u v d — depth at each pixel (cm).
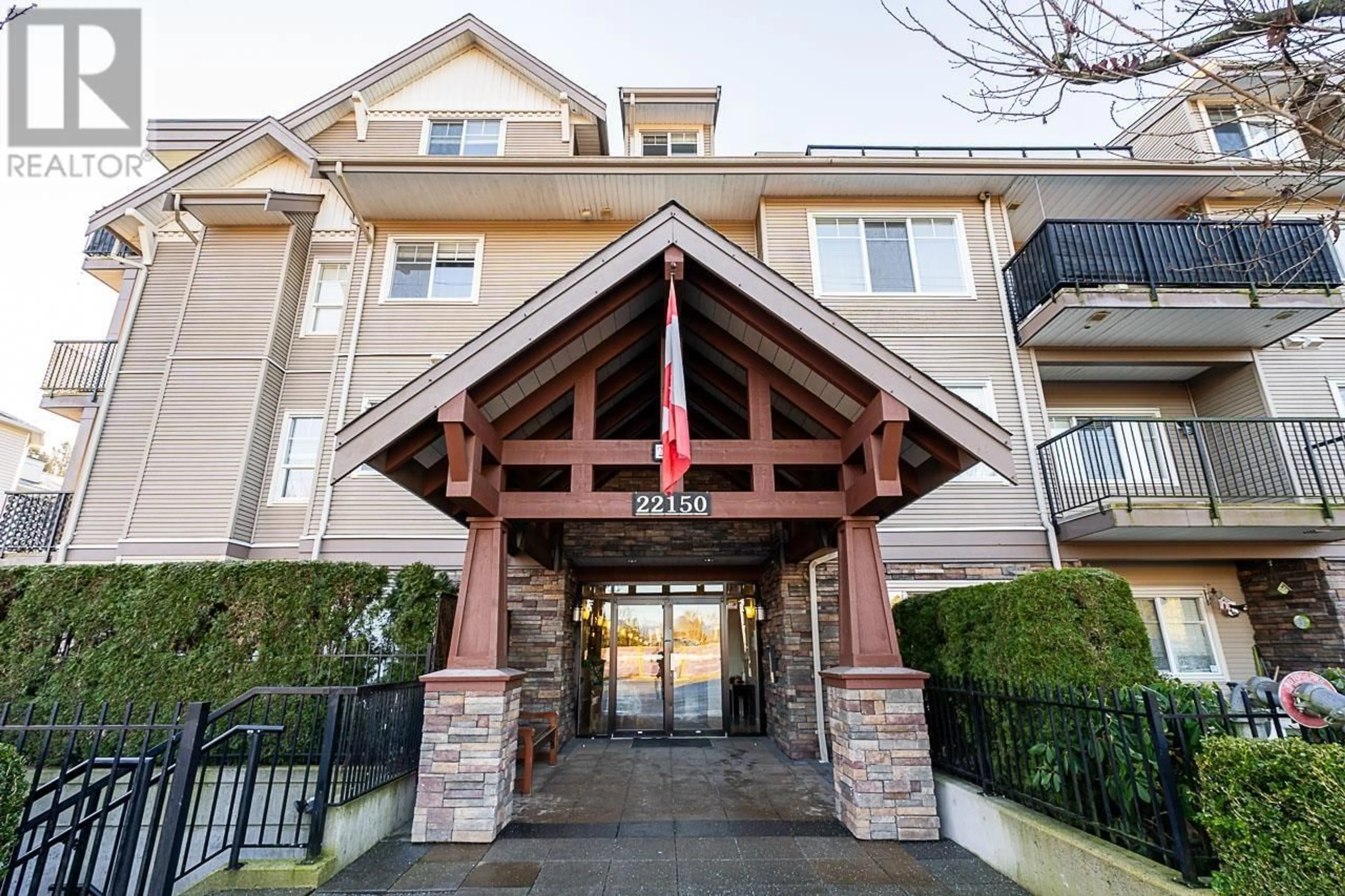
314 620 668
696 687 1011
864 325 962
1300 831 234
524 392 559
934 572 869
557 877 408
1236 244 888
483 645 513
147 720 571
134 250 1196
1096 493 861
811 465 562
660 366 678
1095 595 434
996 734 456
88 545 940
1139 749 345
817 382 554
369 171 961
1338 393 955
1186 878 285
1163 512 782
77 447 1036
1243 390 972
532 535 704
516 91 1172
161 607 657
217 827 498
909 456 567
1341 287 934
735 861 433
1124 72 288
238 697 583
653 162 972
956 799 479
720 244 532
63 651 654
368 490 928
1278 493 901
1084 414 1026
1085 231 899
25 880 432
